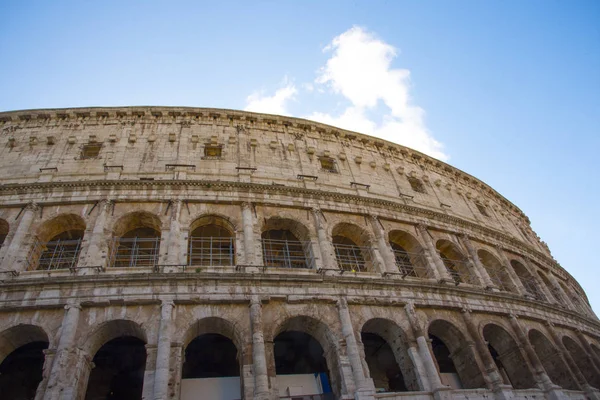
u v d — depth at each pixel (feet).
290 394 99.25
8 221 112.06
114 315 91.66
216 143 146.82
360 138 175.42
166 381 82.74
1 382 102.32
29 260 105.50
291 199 129.80
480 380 108.47
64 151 137.28
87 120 149.38
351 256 136.15
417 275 136.77
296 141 159.94
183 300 94.89
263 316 97.45
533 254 183.21
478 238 159.43
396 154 181.88
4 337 89.15
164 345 87.15
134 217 118.01
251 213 121.49
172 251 106.93
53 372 81.20
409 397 94.53
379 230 133.39
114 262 109.91
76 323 89.10
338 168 156.46
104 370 108.06
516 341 124.57
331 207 133.18
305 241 124.57
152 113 152.35
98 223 111.24
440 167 195.42
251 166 141.38
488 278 142.20
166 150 140.26
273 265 126.00
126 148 139.44
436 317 114.42
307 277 105.19
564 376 129.80
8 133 143.23
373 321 108.06
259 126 159.43
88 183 119.85
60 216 114.73
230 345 114.73
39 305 90.63
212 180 129.49
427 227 146.92
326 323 100.83
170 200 119.34
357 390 90.43
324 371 115.03
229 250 122.72
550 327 139.74
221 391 94.22
